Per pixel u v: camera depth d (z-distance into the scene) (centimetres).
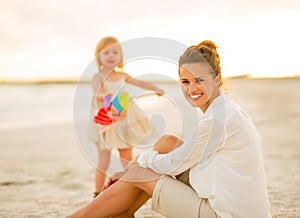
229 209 219
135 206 252
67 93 2320
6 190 430
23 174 516
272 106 1290
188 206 229
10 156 655
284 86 2434
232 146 223
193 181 230
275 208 329
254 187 222
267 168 490
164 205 236
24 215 334
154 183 238
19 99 2058
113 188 244
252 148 225
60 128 1070
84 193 415
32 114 1538
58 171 534
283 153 577
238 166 222
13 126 1146
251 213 221
